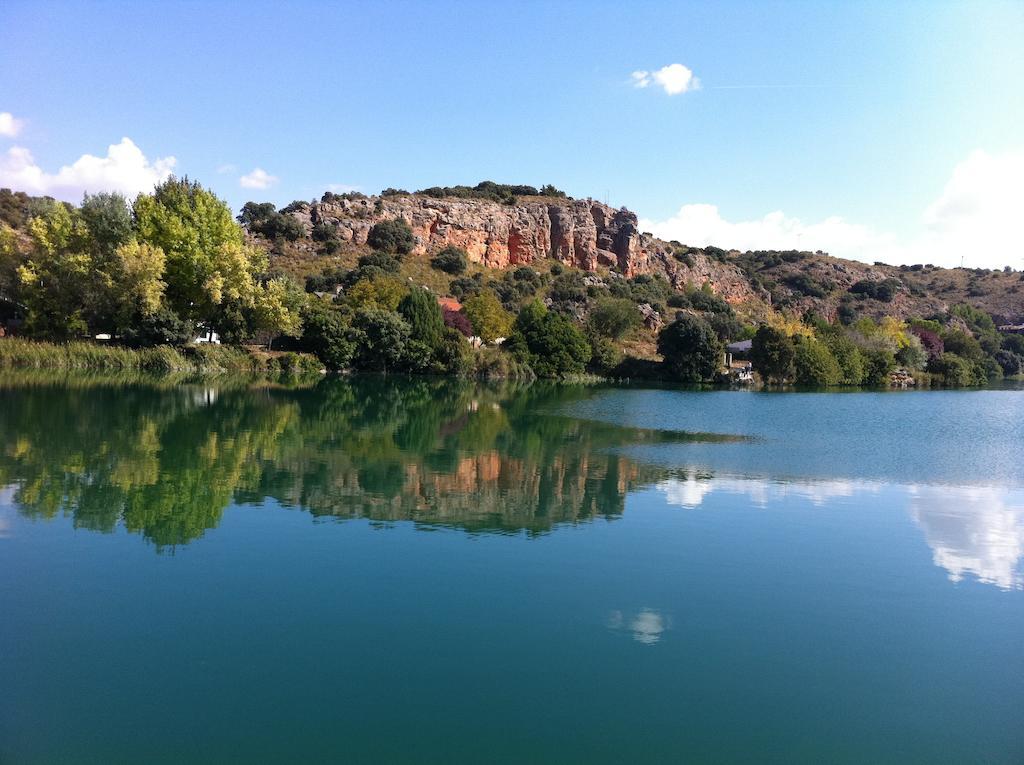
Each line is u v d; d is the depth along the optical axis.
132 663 7.72
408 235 92.62
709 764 6.29
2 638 8.24
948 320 113.12
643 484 17.94
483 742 6.47
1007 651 8.95
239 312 49.94
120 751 6.15
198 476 16.56
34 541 11.60
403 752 6.26
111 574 10.28
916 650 8.90
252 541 11.95
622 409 38.56
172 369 45.00
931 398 56.41
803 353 70.94
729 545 12.92
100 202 48.50
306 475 17.20
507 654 8.23
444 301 77.44
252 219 87.56
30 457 17.80
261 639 8.37
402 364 60.09
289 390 39.69
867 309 116.75
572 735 6.65
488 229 102.19
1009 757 6.61
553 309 81.75
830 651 8.76
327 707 6.97
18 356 39.75
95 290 44.16
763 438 27.86
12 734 6.37
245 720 6.69
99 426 22.91
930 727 7.11
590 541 12.75
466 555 11.65
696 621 9.46
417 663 7.93
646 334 87.69
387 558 11.34
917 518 15.49
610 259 111.00
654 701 7.35
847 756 6.55
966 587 11.23
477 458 20.72
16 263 44.97
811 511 15.77
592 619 9.34
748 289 120.69
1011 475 20.92
